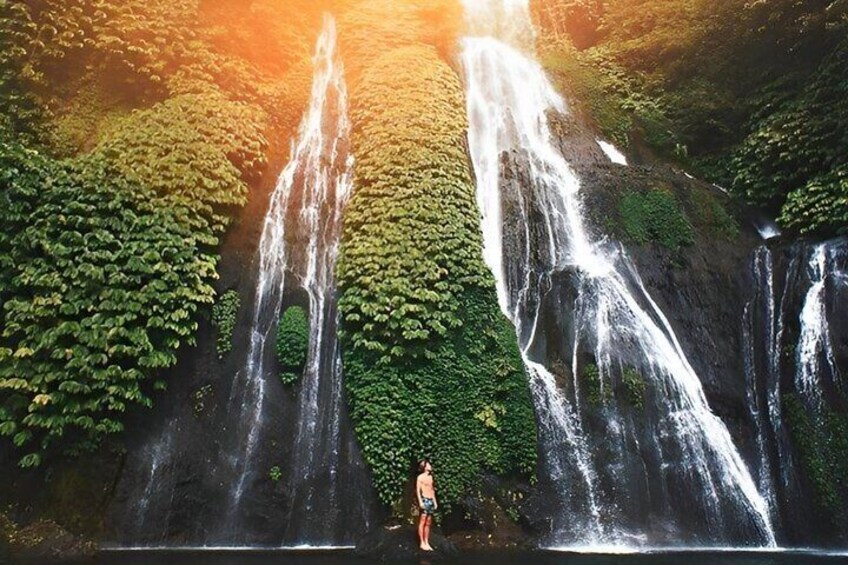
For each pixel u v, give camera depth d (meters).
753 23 18.75
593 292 12.48
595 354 11.70
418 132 14.45
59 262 10.62
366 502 10.21
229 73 15.34
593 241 14.09
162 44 14.87
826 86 15.91
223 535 9.95
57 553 8.90
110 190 11.59
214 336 11.55
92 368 10.06
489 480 10.37
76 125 13.64
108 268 10.81
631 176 15.58
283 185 14.05
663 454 10.95
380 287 11.64
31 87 13.39
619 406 11.25
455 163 14.04
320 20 19.00
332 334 11.84
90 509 9.80
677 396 11.66
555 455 10.73
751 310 13.42
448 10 21.03
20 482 9.81
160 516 9.96
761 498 11.12
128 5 14.90
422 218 12.60
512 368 11.36
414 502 10.12
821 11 16.91
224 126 13.84
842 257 12.84
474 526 9.94
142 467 10.26
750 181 15.98
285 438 10.83
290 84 16.36
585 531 10.03
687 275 13.61
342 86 17.36
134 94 14.52
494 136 17.41
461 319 11.66
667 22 21.38
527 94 19.50
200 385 11.09
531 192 14.70
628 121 19.55
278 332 11.72
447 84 16.66
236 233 12.80
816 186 14.50
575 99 20.12
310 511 10.22
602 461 10.68
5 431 9.57
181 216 11.87
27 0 13.80
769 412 12.25
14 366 9.94
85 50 14.24
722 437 11.52
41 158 11.82
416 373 11.02
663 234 14.20
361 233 12.67
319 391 11.29
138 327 10.60
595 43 23.55
